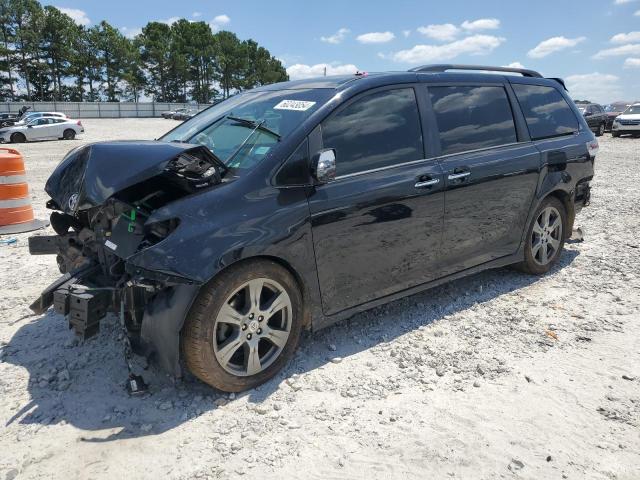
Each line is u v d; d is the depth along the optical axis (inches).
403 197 145.6
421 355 141.7
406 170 148.5
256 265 119.8
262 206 121.4
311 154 131.0
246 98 165.8
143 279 110.8
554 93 208.4
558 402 120.2
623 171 518.0
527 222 189.6
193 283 109.9
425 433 109.4
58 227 161.9
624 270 209.2
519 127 186.4
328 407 118.6
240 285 118.0
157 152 120.5
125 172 117.3
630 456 102.7
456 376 131.6
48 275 206.2
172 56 3740.2
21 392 124.5
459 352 143.6
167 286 112.3
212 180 122.0
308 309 133.3
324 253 132.2
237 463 100.9
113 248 123.3
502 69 192.9
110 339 149.5
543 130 195.5
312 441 107.2
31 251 161.6
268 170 125.1
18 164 285.7
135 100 3750.0
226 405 119.4
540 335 153.7
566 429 110.8
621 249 238.7
